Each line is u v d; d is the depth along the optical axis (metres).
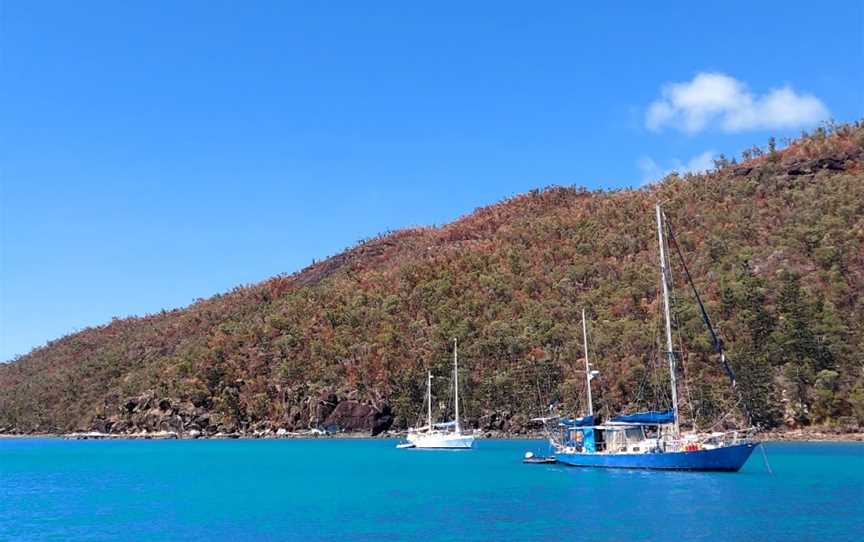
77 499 74.62
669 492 69.25
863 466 93.50
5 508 68.25
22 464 127.25
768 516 56.47
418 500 69.50
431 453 138.88
